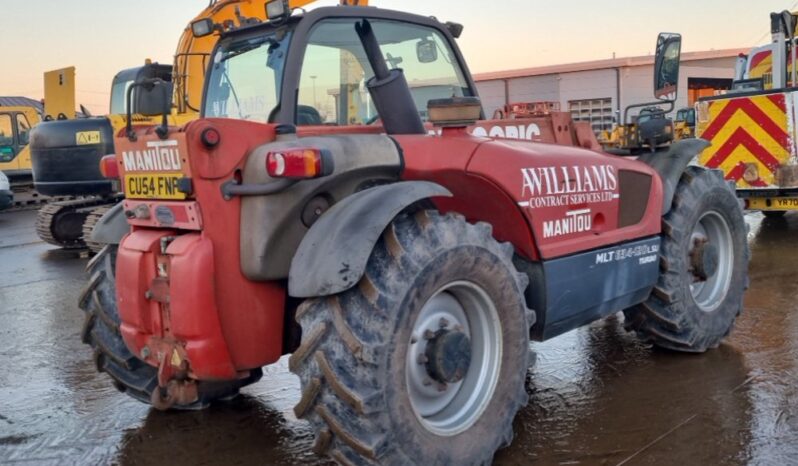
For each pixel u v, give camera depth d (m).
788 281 6.27
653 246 4.14
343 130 3.33
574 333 5.07
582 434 3.44
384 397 2.64
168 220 3.03
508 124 3.99
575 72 29.09
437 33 3.96
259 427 3.71
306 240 2.76
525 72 29.78
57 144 9.66
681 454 3.19
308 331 2.70
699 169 4.58
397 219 2.86
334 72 3.46
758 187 8.22
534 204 3.38
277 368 4.62
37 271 8.95
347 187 3.04
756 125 8.15
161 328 3.12
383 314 2.66
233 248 2.93
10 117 17.92
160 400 3.48
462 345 2.96
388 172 3.07
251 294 3.00
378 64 3.33
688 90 29.98
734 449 3.21
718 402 3.72
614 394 3.92
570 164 3.62
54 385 4.51
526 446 3.34
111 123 9.62
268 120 3.37
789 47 9.13
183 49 9.26
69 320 6.23
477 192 3.29
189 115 8.89
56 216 10.35
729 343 4.68
